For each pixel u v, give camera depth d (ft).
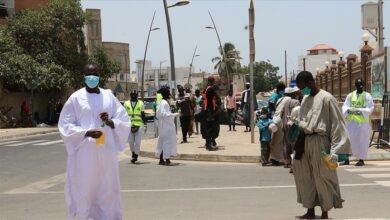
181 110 64.23
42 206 30.63
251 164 48.34
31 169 48.91
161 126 48.62
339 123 23.35
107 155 21.89
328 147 23.56
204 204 29.89
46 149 69.00
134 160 51.08
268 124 46.60
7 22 136.77
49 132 113.09
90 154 21.48
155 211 28.25
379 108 60.80
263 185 36.06
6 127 124.88
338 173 40.86
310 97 24.04
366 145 45.73
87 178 21.52
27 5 152.87
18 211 29.25
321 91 23.89
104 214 22.07
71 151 21.70
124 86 292.20
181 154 52.80
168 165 48.39
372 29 89.71
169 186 36.70
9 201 32.63
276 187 35.14
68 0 138.41
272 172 42.45
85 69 22.24
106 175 21.95
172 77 97.96
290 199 30.81
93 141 21.44
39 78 126.41
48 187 38.14
